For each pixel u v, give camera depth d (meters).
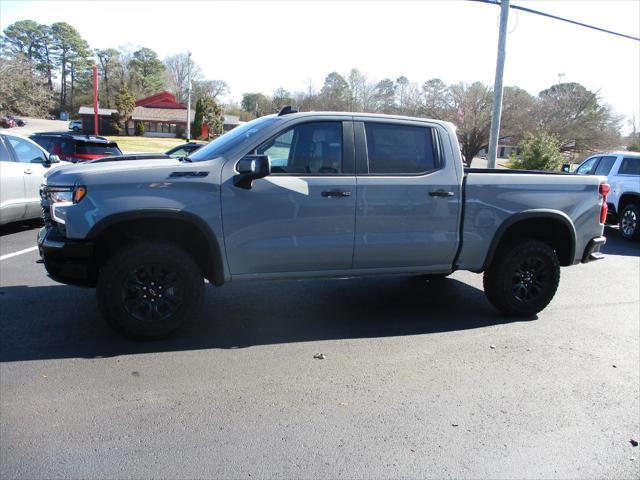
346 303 5.98
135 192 4.34
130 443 3.13
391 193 4.93
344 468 2.96
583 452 3.20
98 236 4.36
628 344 4.99
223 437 3.22
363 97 53.41
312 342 4.78
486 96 32.84
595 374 4.30
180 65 116.50
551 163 21.80
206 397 3.71
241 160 4.47
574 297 6.65
